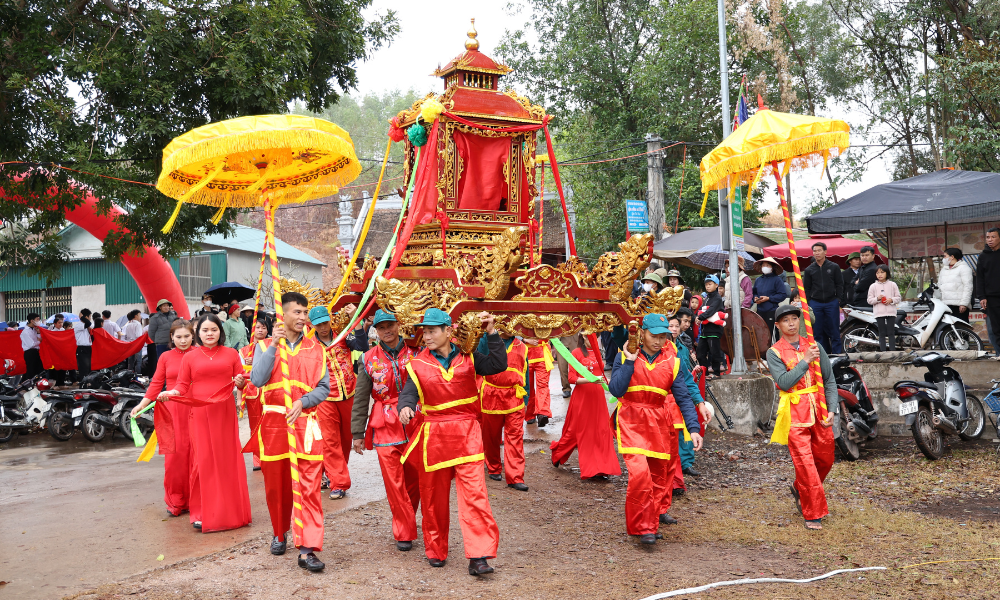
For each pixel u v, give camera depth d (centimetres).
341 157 606
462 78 764
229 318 1531
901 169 2391
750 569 567
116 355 1459
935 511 723
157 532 639
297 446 557
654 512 626
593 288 736
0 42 1194
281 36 1280
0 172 1245
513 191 772
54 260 1741
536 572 555
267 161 612
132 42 1230
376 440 604
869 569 560
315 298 845
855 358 1156
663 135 2420
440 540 561
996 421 991
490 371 562
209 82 1252
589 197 2542
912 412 903
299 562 550
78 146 1164
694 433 635
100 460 1025
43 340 1510
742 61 2439
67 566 554
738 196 1142
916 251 1540
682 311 920
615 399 648
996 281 1073
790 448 684
